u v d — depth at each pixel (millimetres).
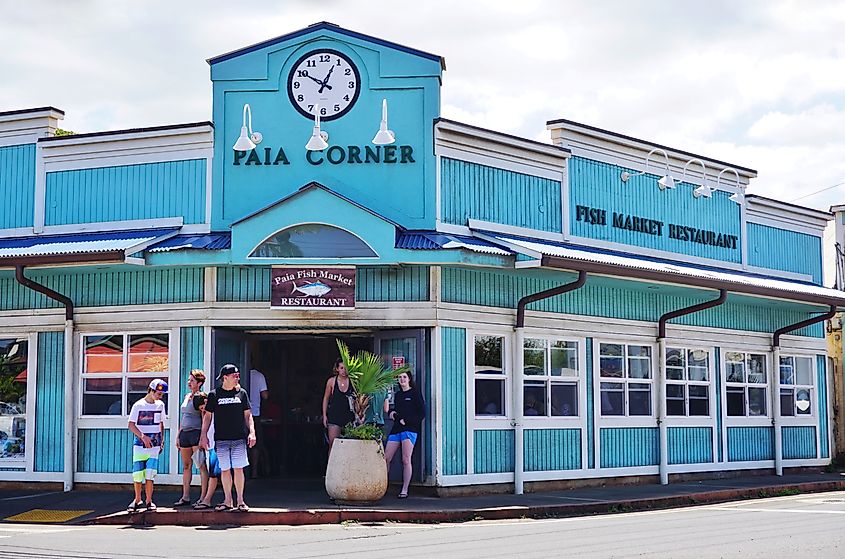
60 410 17766
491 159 18078
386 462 15750
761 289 20281
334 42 17469
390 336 17188
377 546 11477
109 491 17156
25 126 18578
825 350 24703
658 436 20375
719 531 12688
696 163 22078
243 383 17516
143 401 14562
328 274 16484
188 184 17484
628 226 20469
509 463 17672
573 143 19547
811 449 24047
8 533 13016
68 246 16797
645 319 20406
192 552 11047
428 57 17312
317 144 16188
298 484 17812
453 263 15875
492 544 11531
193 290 17031
